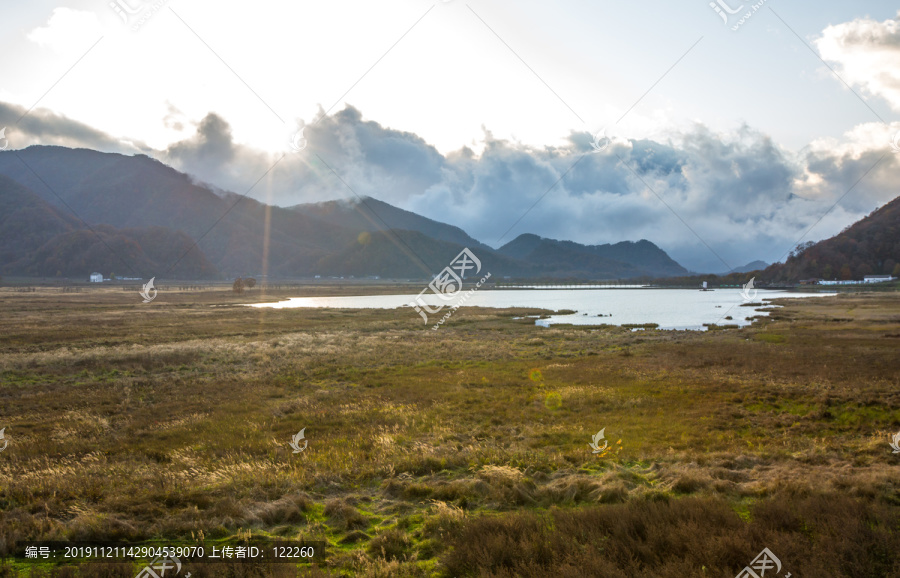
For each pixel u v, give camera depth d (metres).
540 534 7.48
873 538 6.85
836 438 14.51
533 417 18.16
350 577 6.84
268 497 9.96
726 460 11.95
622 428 16.28
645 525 7.64
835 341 39.97
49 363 32.44
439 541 7.82
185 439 16.23
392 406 20.36
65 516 9.03
